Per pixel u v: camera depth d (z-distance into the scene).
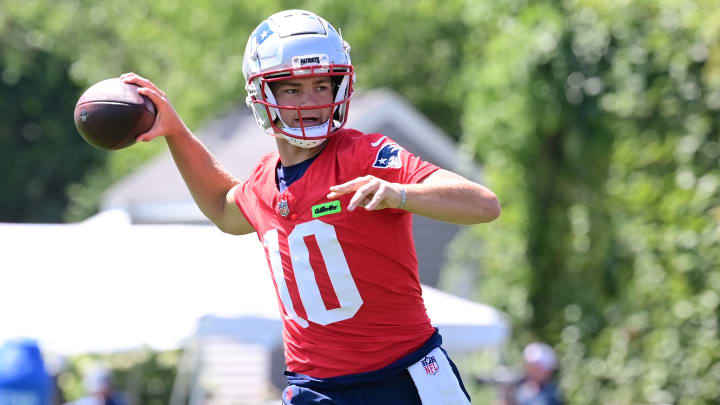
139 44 106.56
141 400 51.62
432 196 13.01
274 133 14.30
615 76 41.16
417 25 88.75
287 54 14.08
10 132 123.31
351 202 12.66
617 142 42.34
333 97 14.52
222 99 91.75
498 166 49.25
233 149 66.75
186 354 50.38
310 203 14.10
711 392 39.47
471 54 65.06
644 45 39.62
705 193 37.91
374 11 87.56
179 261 38.19
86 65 113.94
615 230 45.09
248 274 37.94
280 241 14.54
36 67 122.25
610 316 46.84
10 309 35.31
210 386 53.03
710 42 37.06
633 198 40.41
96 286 36.50
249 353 53.91
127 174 106.88
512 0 47.47
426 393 14.39
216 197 16.42
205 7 91.62
